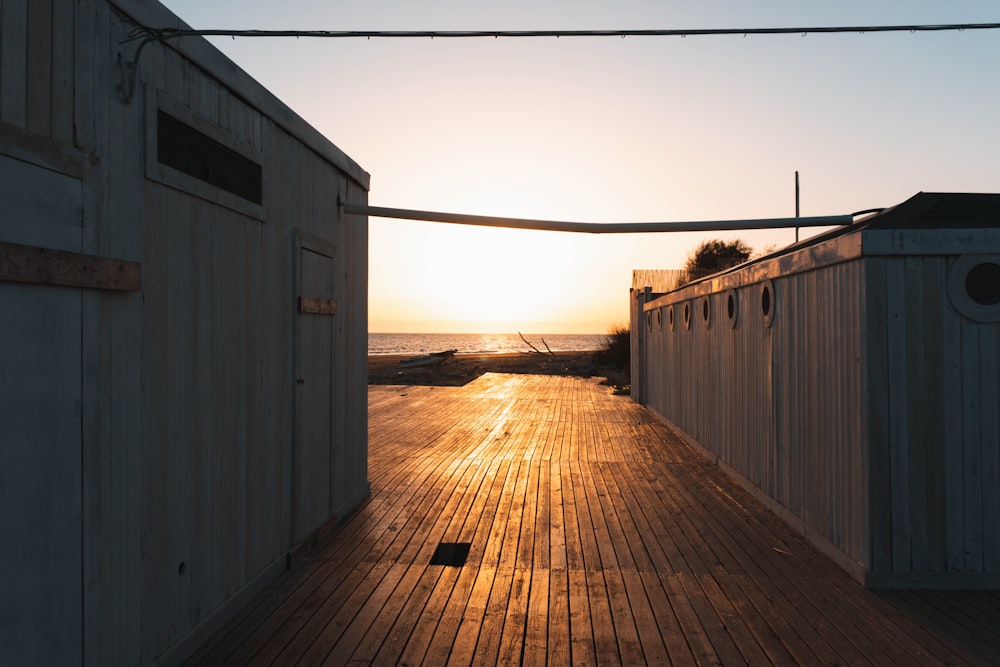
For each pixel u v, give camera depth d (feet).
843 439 14.29
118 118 8.45
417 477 23.09
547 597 12.62
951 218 14.60
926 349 13.24
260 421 12.84
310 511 15.51
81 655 7.75
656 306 39.27
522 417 39.47
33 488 7.05
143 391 8.99
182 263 10.00
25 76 6.93
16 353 6.84
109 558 8.27
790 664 10.03
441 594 12.73
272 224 13.38
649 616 11.77
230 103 11.50
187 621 10.13
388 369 80.02
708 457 26.27
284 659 10.10
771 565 14.40
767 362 19.27
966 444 13.12
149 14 9.09
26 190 6.95
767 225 16.94
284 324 14.06
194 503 10.33
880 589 13.07
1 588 6.62
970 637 10.94
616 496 20.49
